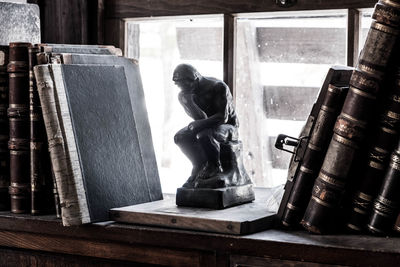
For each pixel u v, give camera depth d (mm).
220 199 1375
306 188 1279
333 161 1233
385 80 1217
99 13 1777
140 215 1350
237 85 1703
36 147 1472
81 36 1771
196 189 1403
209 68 1802
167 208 1396
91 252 1397
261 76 1705
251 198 1477
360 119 1216
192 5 1687
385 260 1104
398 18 1189
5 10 1643
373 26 1213
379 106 1236
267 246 1199
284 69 1688
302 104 1680
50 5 1802
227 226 1244
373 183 1234
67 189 1360
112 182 1444
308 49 1661
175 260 1305
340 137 1229
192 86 1416
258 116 1712
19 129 1498
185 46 1831
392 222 1230
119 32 1780
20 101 1491
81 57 1483
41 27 1816
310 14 1614
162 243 1302
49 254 1450
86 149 1408
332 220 1251
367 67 1209
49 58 1439
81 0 1763
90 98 1451
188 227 1291
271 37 1688
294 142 1323
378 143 1230
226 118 1426
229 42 1655
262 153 1714
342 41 1625
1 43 1628
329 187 1235
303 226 1278
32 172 1477
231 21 1654
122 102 1529
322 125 1266
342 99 1260
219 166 1420
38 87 1382
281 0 1588
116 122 1497
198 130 1412
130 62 1605
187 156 1451
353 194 1262
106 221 1401
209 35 1789
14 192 1507
